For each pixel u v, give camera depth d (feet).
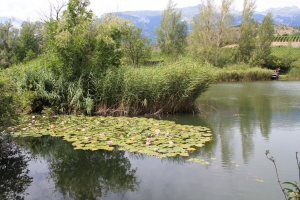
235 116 30.81
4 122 17.67
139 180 14.39
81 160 17.72
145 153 17.38
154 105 32.48
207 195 12.44
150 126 24.25
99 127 23.95
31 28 94.53
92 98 31.76
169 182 13.94
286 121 27.66
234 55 124.06
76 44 31.01
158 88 31.48
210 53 115.14
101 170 16.05
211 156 17.40
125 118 28.09
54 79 31.53
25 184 14.42
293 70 101.86
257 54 118.73
